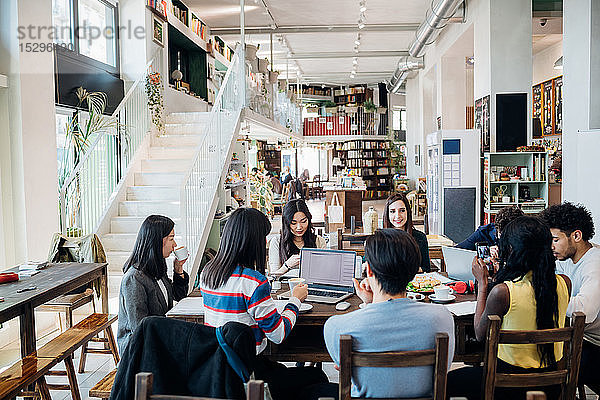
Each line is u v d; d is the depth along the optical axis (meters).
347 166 24.44
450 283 3.55
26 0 5.33
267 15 12.06
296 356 3.01
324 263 3.50
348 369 2.00
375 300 2.14
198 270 7.01
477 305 2.64
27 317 3.38
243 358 2.13
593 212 5.16
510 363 2.43
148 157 8.60
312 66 19.03
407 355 1.99
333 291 3.35
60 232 5.97
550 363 2.42
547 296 2.38
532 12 9.73
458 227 9.08
